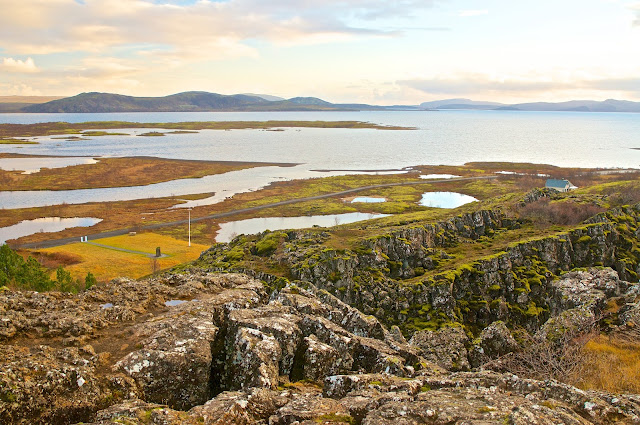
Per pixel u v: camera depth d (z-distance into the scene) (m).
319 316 24.97
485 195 192.62
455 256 69.62
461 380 19.03
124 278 27.67
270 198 188.00
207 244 124.31
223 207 172.25
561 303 39.69
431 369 22.86
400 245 67.25
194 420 15.17
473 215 86.25
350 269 58.88
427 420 14.77
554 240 70.00
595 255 72.06
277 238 69.19
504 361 30.36
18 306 22.53
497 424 14.02
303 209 169.38
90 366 17.73
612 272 41.47
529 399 16.94
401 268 64.62
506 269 63.97
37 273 57.38
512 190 194.62
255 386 18.55
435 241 76.69
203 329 20.83
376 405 16.31
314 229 76.44
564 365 27.23
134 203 176.50
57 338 19.98
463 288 60.22
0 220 147.88
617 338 30.84
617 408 16.33
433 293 56.75
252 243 69.56
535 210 91.12
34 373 16.66
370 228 84.94
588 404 16.45
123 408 15.59
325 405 16.28
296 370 20.94
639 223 83.06
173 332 20.53
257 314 23.16
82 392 16.67
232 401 16.34
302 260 58.69
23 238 125.81
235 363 19.70
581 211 88.19
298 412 15.63
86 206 169.62
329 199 186.75
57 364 17.28
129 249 113.94
